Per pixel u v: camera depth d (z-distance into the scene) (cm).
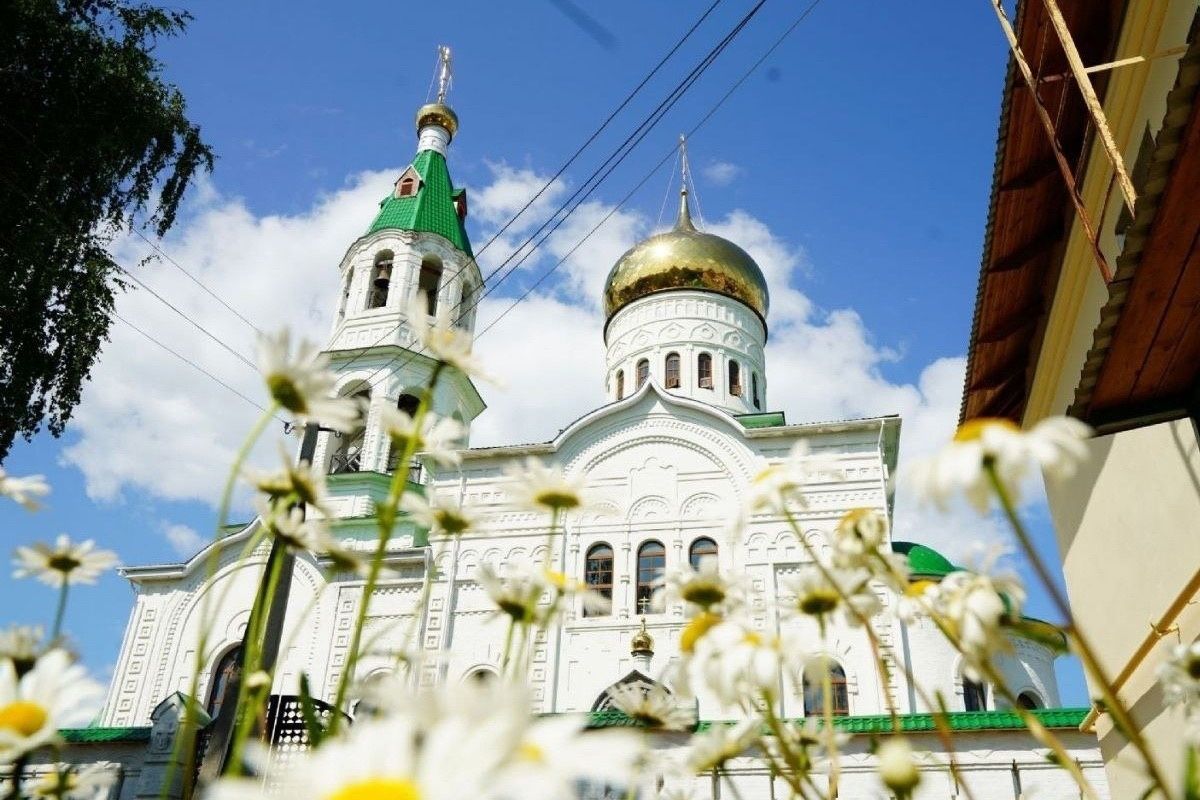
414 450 246
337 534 2580
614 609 2347
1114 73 972
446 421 264
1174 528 908
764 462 2511
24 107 1433
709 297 3334
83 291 1520
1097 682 163
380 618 2417
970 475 175
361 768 103
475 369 250
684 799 249
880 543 244
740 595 260
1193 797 144
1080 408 715
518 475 278
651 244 3456
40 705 181
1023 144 1062
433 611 2389
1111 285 596
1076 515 1209
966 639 213
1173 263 575
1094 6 967
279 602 1111
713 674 221
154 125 1579
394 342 2911
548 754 111
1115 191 995
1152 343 644
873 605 250
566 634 2322
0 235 1390
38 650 206
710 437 2591
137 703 2478
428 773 100
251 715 210
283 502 238
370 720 120
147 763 1477
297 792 103
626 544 2453
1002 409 1424
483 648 2319
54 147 1459
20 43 1444
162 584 2673
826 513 2372
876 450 2445
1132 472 1006
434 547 2484
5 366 1446
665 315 3316
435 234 3219
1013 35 888
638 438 2625
